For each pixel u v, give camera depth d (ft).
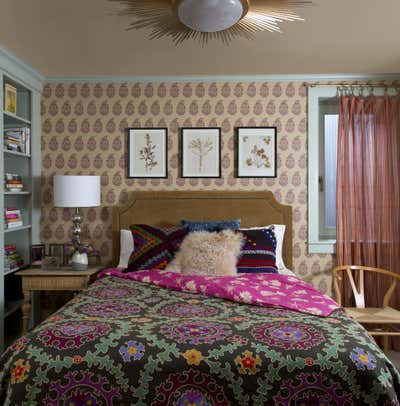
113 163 13.20
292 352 5.61
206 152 13.14
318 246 12.92
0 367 5.93
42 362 5.56
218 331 6.14
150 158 13.16
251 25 6.94
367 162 12.59
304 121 12.99
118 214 12.94
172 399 5.46
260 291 8.16
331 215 13.42
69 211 13.26
